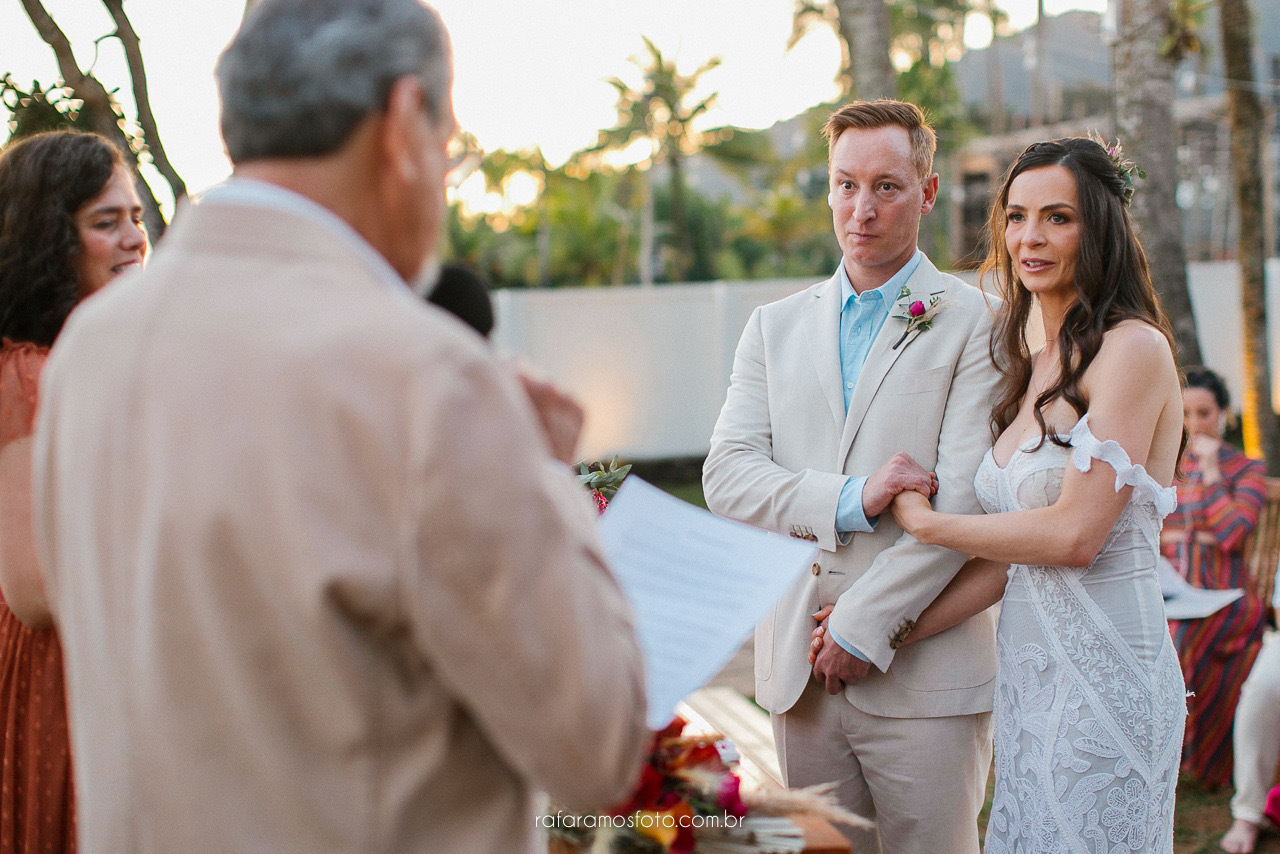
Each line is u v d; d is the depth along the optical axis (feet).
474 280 4.39
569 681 2.80
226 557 2.77
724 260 110.42
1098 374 6.51
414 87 3.07
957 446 7.24
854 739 7.47
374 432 2.73
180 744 2.82
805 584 7.57
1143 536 6.71
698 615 4.10
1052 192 6.72
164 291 3.00
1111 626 6.57
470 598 2.72
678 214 112.88
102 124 10.62
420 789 2.90
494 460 2.75
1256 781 11.28
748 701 15.78
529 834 3.26
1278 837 11.52
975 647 7.45
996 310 7.63
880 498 7.08
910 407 7.40
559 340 43.06
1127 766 6.50
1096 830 6.50
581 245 109.19
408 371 2.75
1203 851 11.39
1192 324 20.45
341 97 3.00
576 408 3.65
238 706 2.77
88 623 3.10
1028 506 6.66
